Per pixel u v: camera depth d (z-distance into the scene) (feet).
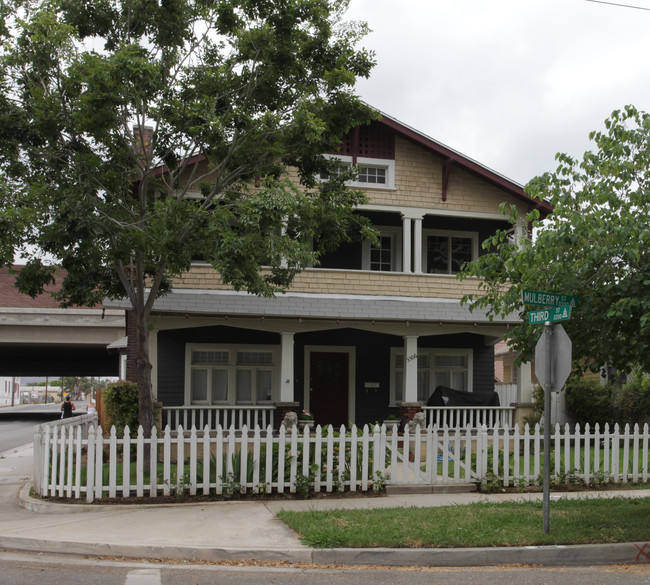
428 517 29.55
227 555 25.46
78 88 37.45
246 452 35.29
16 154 38.04
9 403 341.62
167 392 57.82
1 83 37.06
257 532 28.09
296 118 38.60
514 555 25.38
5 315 97.60
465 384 64.59
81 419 51.39
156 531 28.27
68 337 99.66
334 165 44.01
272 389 60.23
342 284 57.82
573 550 25.63
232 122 39.14
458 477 38.24
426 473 37.99
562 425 61.16
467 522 28.55
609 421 62.49
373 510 31.42
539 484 38.91
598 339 30.63
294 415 51.85
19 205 36.22
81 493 34.76
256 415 53.16
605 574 23.90
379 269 64.80
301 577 23.16
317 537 26.18
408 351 56.95
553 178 31.45
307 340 61.72
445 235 65.87
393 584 22.34
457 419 55.21
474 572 24.08
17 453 64.85
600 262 29.14
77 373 158.71
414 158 61.41
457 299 59.93
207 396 58.85
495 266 32.40
